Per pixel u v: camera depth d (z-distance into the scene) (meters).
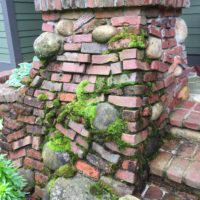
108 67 1.57
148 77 1.55
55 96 1.82
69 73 1.74
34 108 1.91
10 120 2.03
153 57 1.55
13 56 4.57
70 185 1.57
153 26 1.57
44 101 1.85
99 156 1.57
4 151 2.10
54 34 1.76
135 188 1.50
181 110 1.80
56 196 1.54
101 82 1.59
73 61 1.69
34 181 1.97
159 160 1.59
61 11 1.70
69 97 1.75
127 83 1.48
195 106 1.82
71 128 1.68
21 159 2.02
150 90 1.57
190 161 1.54
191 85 2.25
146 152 1.56
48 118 1.81
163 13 1.67
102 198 1.47
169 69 1.76
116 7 1.50
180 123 1.71
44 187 1.90
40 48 1.75
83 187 1.55
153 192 1.55
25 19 4.66
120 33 1.51
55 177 1.68
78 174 1.65
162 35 1.68
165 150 1.66
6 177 1.78
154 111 1.60
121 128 1.48
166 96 1.74
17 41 4.57
